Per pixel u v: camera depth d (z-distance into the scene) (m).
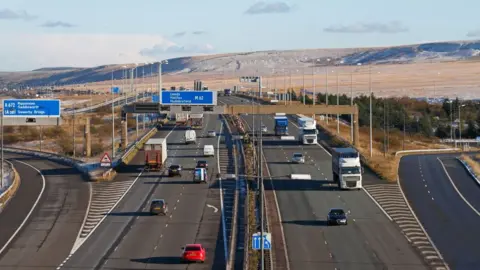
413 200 181.12
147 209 165.62
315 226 148.38
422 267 116.69
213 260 117.69
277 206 169.50
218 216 156.25
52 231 144.50
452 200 181.75
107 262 117.56
